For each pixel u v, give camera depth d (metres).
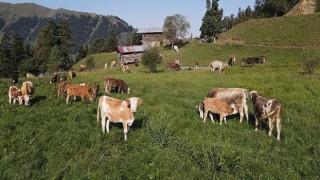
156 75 43.25
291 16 81.75
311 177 12.55
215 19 96.25
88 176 12.40
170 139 14.83
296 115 20.62
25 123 17.42
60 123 17.23
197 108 20.56
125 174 12.35
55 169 13.10
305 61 38.31
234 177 12.09
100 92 26.48
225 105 18.12
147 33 110.88
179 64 61.16
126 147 14.12
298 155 14.27
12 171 13.20
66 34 121.25
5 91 25.56
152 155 13.37
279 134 16.03
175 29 94.31
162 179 12.03
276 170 12.77
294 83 30.66
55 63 101.31
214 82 33.66
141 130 15.98
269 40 71.31
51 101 22.50
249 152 14.00
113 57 112.06
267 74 38.03
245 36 78.50
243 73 43.12
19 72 98.25
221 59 65.00
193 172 12.34
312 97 26.23
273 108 16.11
